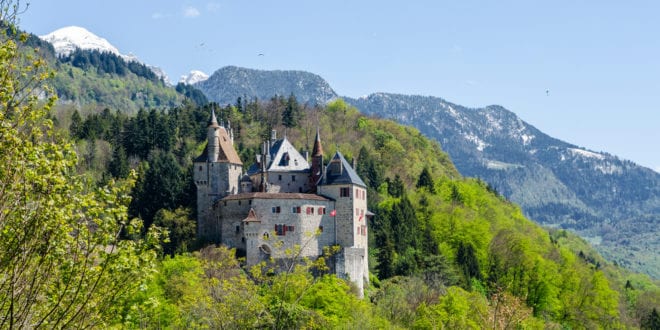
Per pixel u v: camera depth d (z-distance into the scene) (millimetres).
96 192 36469
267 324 71250
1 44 33469
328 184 146375
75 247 34844
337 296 102875
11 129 33000
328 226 144125
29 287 33219
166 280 103625
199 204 155750
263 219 138125
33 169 33844
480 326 105812
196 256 128875
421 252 160250
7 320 32094
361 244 147875
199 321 71312
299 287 77062
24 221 33031
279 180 158000
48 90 35031
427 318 107250
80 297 34594
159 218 152500
